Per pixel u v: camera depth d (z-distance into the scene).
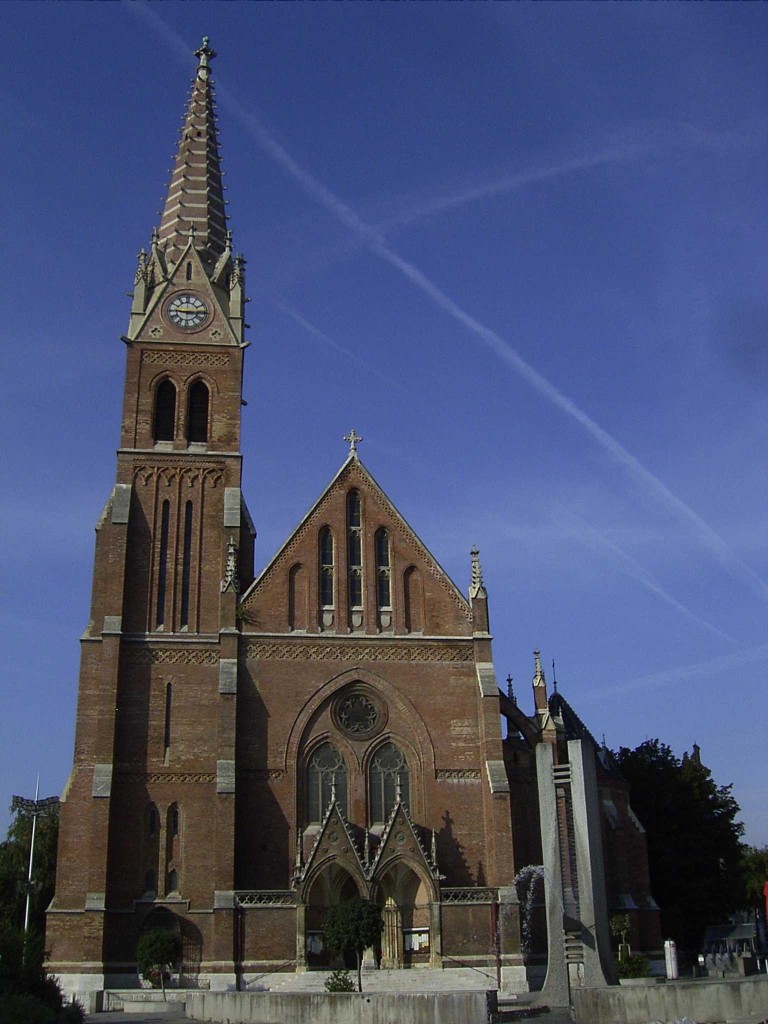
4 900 105.31
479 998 40.09
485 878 73.56
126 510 80.56
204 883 71.62
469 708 77.94
